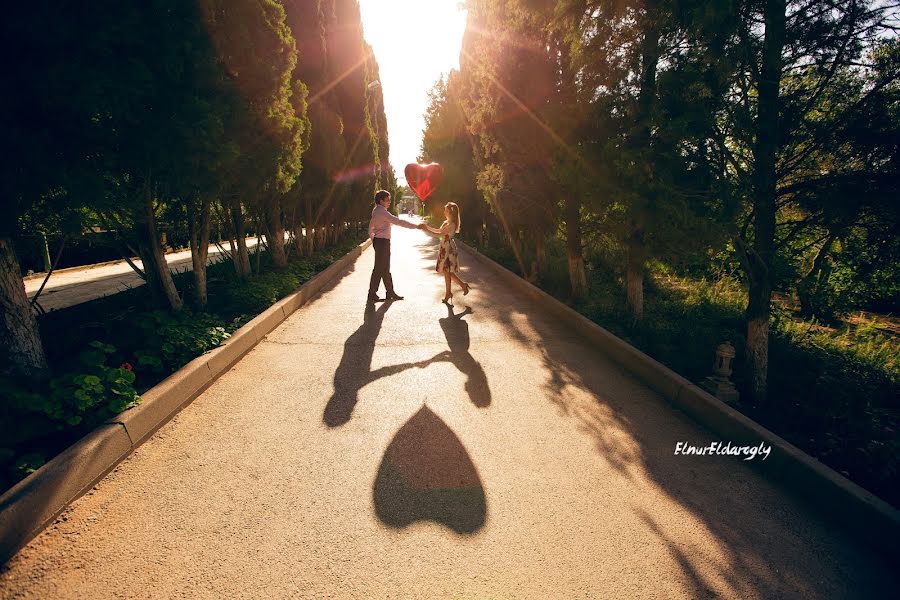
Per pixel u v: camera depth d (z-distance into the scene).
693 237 4.47
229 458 3.09
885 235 4.05
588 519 2.57
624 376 4.91
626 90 5.26
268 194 8.19
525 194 8.78
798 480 2.92
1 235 3.35
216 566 2.14
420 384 4.53
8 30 2.81
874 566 2.30
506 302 8.62
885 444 3.18
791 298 9.55
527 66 7.82
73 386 3.16
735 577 2.18
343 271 12.94
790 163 4.55
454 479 2.92
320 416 3.77
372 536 2.37
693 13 3.76
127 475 2.86
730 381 4.33
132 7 3.43
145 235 5.75
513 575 2.14
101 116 3.66
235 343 5.05
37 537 2.28
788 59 4.18
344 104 18.20
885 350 5.97
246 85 6.11
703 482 2.99
